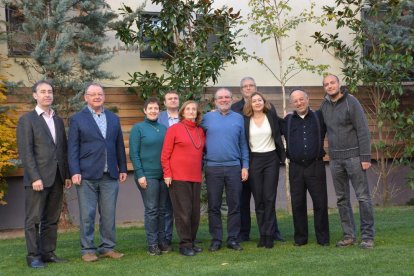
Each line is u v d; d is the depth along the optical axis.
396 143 10.89
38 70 9.12
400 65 10.20
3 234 8.82
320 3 10.98
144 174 6.27
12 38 8.97
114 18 9.39
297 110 6.55
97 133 6.03
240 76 10.61
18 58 9.23
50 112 5.95
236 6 10.54
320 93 11.00
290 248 6.46
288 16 10.74
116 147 6.27
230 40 9.64
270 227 6.53
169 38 9.54
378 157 10.97
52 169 5.84
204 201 9.38
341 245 6.46
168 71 9.57
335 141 6.39
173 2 9.46
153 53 10.23
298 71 10.76
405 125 10.55
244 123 6.55
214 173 6.41
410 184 10.55
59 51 8.55
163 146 6.26
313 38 10.95
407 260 5.58
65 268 5.64
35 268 5.68
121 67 10.02
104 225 6.18
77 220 9.56
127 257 6.18
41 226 5.98
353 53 10.73
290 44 10.89
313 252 6.16
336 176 6.46
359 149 6.30
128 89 9.83
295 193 6.61
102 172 6.04
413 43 10.16
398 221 8.42
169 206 6.69
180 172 6.20
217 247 6.41
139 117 10.02
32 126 5.77
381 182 11.15
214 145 6.38
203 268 5.48
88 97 6.07
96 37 8.99
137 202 10.04
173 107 6.86
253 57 9.98
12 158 8.44
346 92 6.38
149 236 6.33
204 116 6.54
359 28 10.55
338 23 10.58
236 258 5.95
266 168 6.54
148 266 5.65
